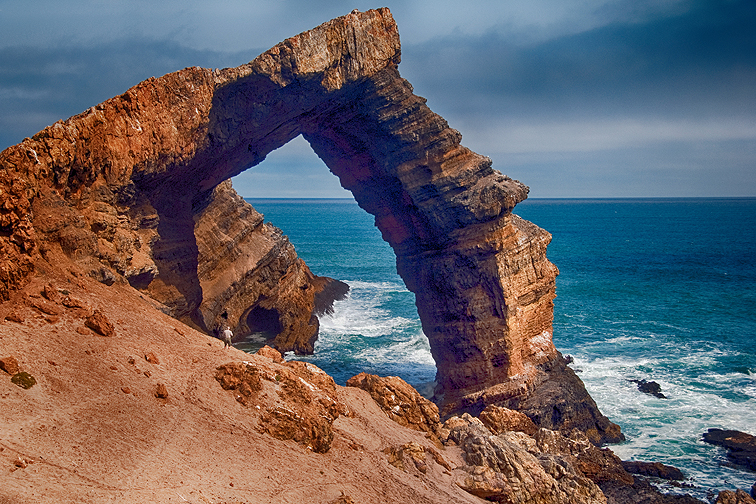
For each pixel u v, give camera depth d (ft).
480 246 129.70
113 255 88.48
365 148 132.16
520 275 134.10
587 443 106.93
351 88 120.06
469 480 78.28
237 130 113.09
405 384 94.02
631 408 136.36
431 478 75.31
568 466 92.02
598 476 99.40
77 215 84.02
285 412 70.13
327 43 111.65
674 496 95.50
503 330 130.72
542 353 137.08
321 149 139.54
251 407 69.67
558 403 125.80
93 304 75.46
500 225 130.41
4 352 59.98
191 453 59.06
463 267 133.08
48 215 79.66
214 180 128.77
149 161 96.37
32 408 55.26
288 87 110.73
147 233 104.99
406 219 139.44
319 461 68.28
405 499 67.62
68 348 65.16
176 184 116.98
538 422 122.62
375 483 68.54
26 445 50.78
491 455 83.87
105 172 91.15
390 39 122.93
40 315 67.97
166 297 115.65
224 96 108.58
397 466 74.23
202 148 108.47
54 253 79.10
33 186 77.66
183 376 70.08
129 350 69.82
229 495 55.36
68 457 51.60
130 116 94.02
